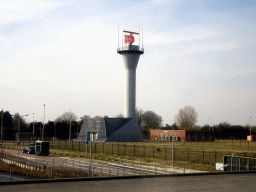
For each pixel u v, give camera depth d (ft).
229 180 74.02
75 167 158.10
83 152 243.19
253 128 526.57
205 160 177.99
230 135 473.67
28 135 451.53
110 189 59.52
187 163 168.25
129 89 405.39
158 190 59.21
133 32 411.13
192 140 388.98
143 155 209.77
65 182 67.36
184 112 631.15
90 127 393.29
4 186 61.05
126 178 75.05
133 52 398.42
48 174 134.82
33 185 62.64
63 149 273.33
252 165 146.41
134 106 407.44
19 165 169.27
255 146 290.56
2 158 196.65
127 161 184.65
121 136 383.45
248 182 70.79
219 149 245.24
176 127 628.69
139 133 400.67
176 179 75.00
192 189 60.75
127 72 406.41
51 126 481.87
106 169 151.33
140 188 61.16
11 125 530.68
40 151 217.56
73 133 494.59
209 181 71.92
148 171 144.66
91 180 70.95
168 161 178.91
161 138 425.28
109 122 386.93
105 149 256.73
